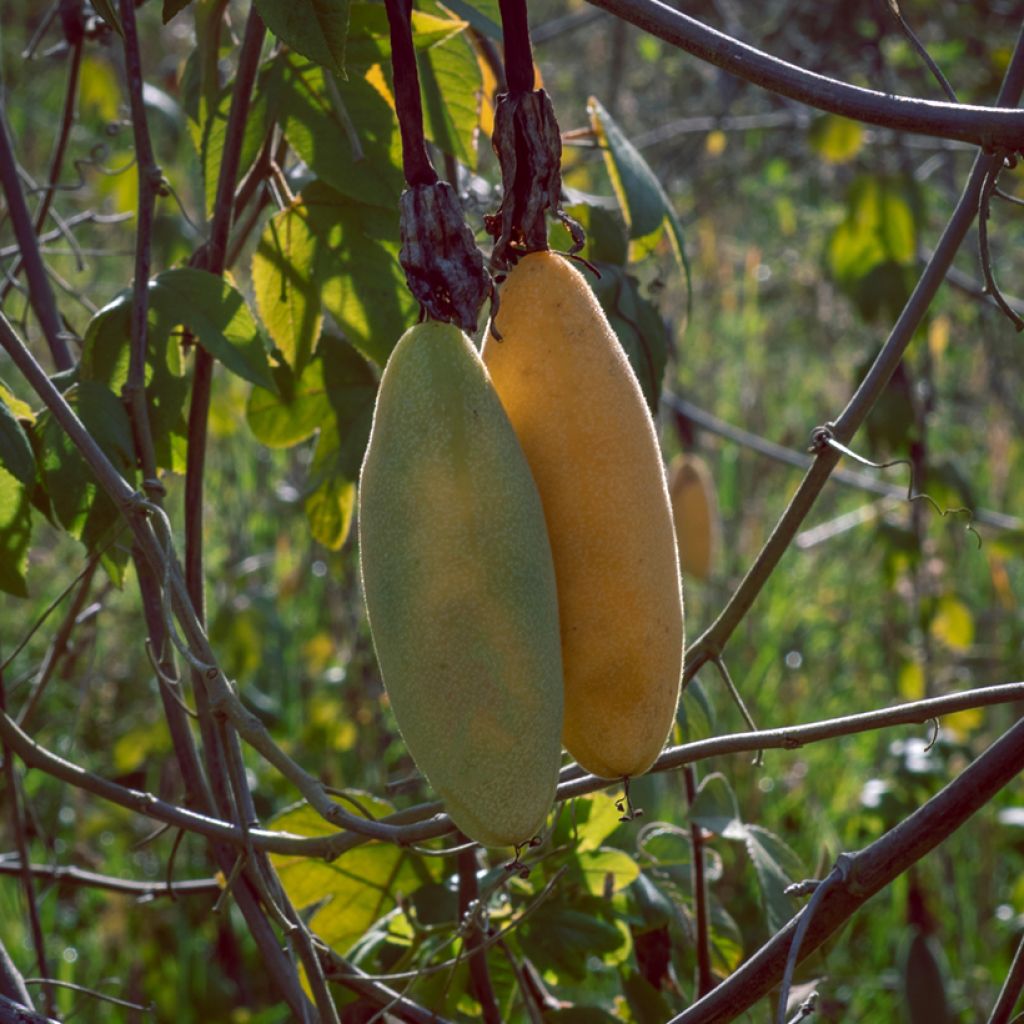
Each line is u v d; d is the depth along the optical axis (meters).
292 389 1.10
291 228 1.00
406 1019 1.00
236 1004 1.92
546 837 0.95
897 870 0.85
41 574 2.64
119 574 0.98
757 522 2.99
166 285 0.96
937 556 2.41
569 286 0.79
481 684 0.76
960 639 2.24
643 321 1.06
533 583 0.76
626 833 1.24
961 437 3.38
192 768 0.99
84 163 1.25
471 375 0.78
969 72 2.77
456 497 0.76
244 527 2.61
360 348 1.00
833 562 3.13
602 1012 1.07
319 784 0.90
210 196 1.01
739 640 2.71
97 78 1.85
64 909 2.18
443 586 0.76
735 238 3.54
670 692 0.79
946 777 1.99
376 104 0.99
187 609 0.90
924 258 2.38
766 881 1.05
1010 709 2.45
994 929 2.15
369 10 0.97
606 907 1.09
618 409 0.78
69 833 2.19
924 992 1.64
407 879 1.09
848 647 2.79
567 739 0.79
